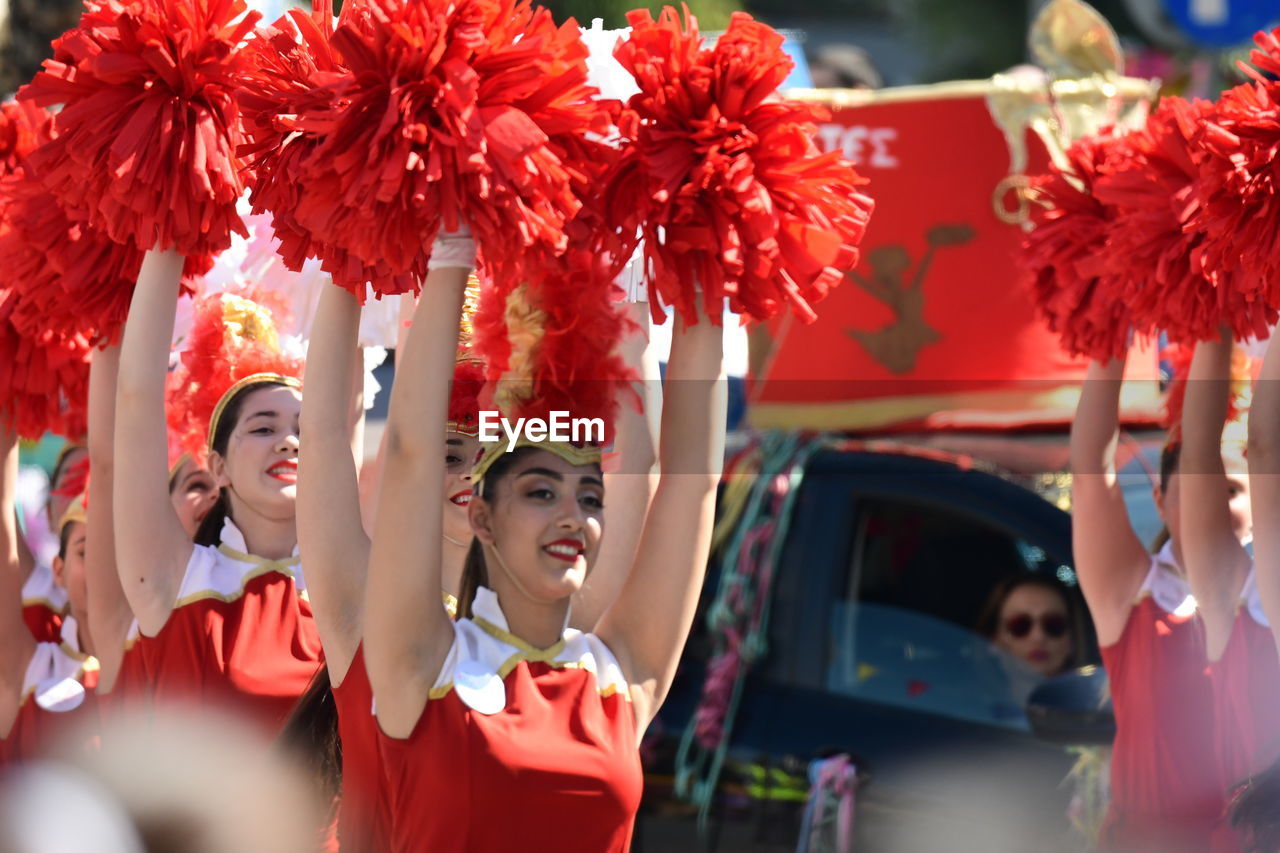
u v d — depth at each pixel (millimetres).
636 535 9406
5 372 12195
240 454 11211
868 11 50344
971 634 12562
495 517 8531
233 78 9547
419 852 8258
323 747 9680
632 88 9719
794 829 11883
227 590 11047
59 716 12414
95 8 9773
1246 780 9969
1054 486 13172
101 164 9617
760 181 8172
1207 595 10656
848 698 12375
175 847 8711
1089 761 11406
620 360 8766
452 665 8312
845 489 13391
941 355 14414
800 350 14633
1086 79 14820
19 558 13148
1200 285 9812
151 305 10500
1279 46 9547
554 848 8242
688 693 12602
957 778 11695
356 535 9023
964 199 14484
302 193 8398
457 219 7734
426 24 7766
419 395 8078
